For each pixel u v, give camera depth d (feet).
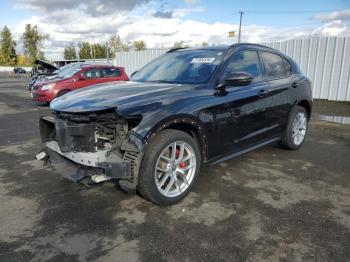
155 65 16.03
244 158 16.51
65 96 12.99
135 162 10.12
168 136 10.66
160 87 12.35
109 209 10.93
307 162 15.99
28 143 19.92
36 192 12.34
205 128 11.89
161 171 10.98
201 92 12.10
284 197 11.92
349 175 14.25
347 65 36.37
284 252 8.54
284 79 16.51
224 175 14.08
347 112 31.40
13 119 28.96
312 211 10.83
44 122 13.10
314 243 8.95
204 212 10.72
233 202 11.47
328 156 17.04
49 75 41.55
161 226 9.84
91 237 9.25
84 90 13.33
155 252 8.54
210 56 14.06
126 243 8.95
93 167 10.55
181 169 11.46
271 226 9.84
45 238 9.20
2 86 77.61
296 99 16.99
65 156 11.58
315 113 30.89
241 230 9.61
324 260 8.21
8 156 17.04
